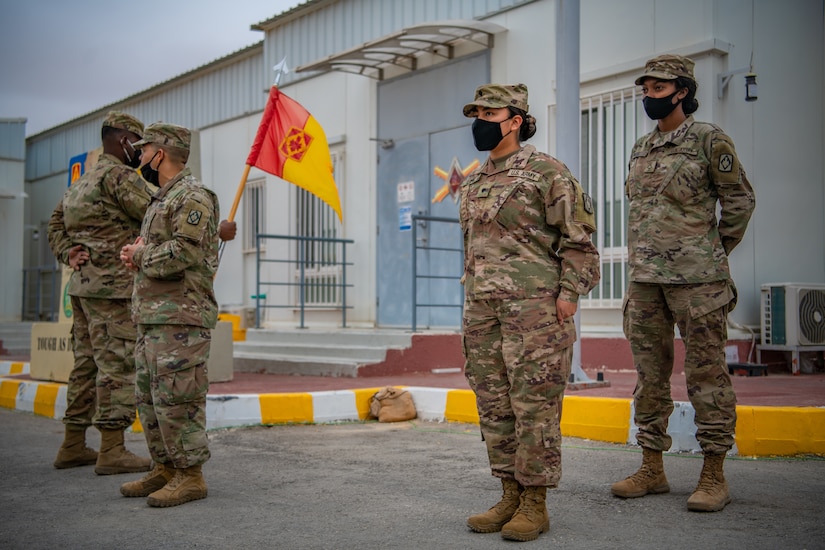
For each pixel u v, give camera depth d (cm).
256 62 1470
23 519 397
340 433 643
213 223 434
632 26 898
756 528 355
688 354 405
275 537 357
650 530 356
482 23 984
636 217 427
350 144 1228
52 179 2131
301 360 955
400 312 1146
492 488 449
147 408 431
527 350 343
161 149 434
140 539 358
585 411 586
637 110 888
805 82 934
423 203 1107
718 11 838
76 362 528
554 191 346
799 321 824
